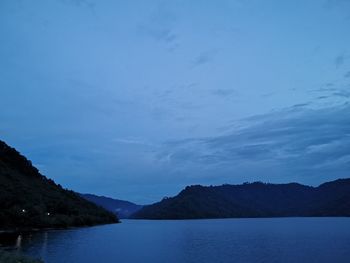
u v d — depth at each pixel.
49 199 178.12
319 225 198.88
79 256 71.12
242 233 147.75
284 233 141.38
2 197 137.88
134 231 166.12
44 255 70.44
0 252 36.50
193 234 144.75
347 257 70.25
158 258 71.06
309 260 66.88
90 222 191.75
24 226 133.38
